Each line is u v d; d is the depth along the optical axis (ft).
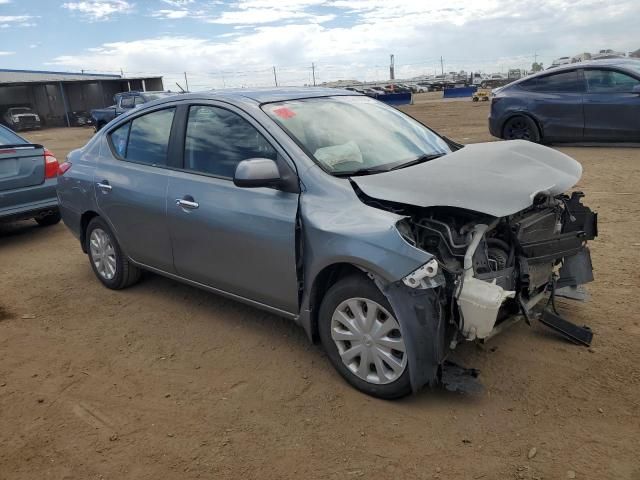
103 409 10.86
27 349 13.50
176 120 14.05
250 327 14.02
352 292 10.46
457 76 333.21
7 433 10.24
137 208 14.58
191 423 10.27
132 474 9.04
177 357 12.75
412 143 13.60
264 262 11.80
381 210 10.23
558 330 12.31
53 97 154.40
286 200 11.34
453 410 10.20
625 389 10.52
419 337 9.61
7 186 21.75
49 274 19.01
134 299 16.25
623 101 33.14
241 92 13.64
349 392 10.95
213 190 12.67
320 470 8.89
